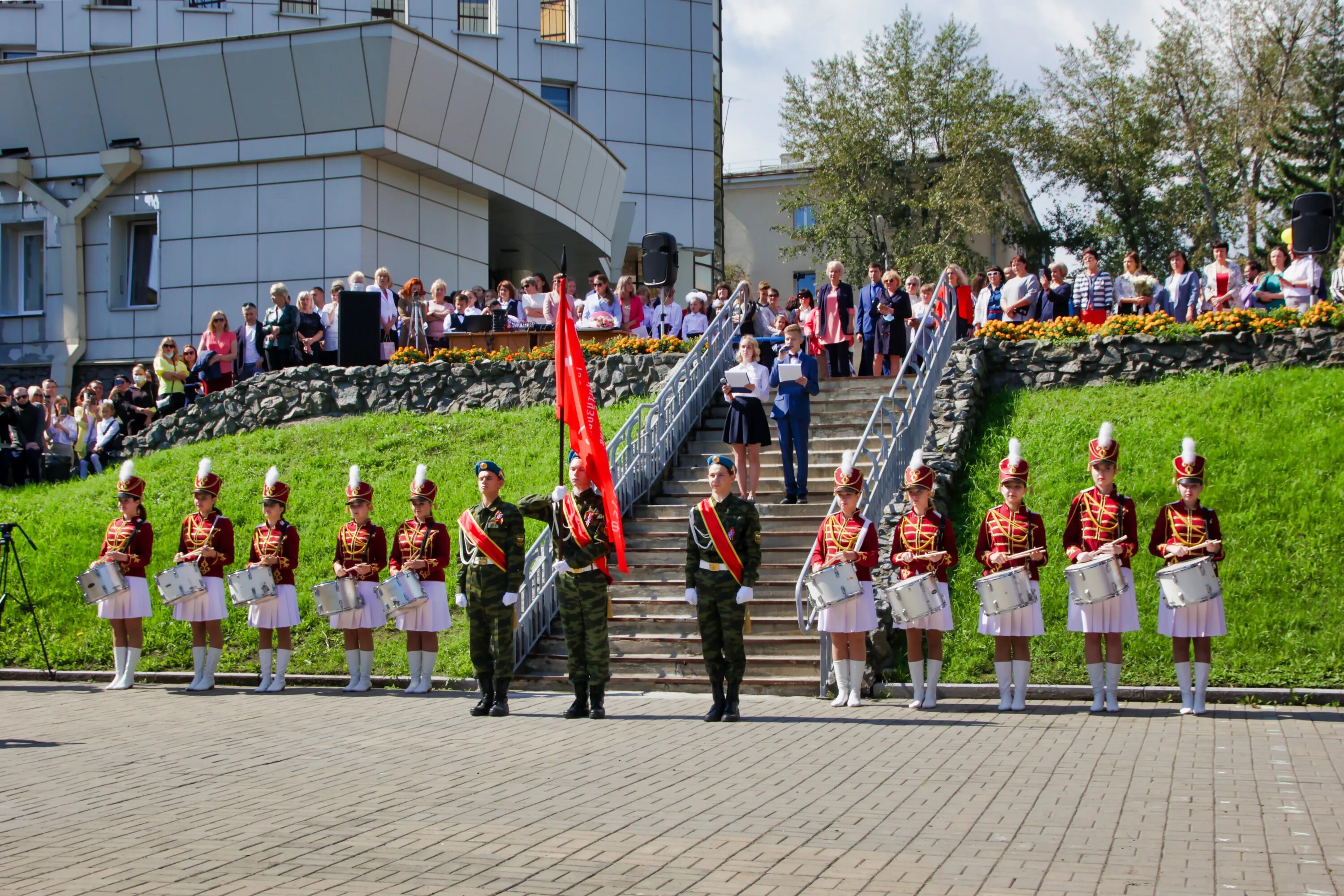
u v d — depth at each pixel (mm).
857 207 50375
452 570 15500
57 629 15797
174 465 20484
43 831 7086
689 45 41344
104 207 28781
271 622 13328
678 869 6098
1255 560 13047
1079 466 15164
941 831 6781
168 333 28359
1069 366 17984
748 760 8906
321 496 18219
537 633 13719
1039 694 11695
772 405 17922
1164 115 48844
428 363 21297
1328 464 14352
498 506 11570
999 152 49969
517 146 30859
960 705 11406
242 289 27922
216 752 9539
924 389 16484
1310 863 6059
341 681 13695
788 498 15227
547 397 20562
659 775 8430
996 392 18172
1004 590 10750
